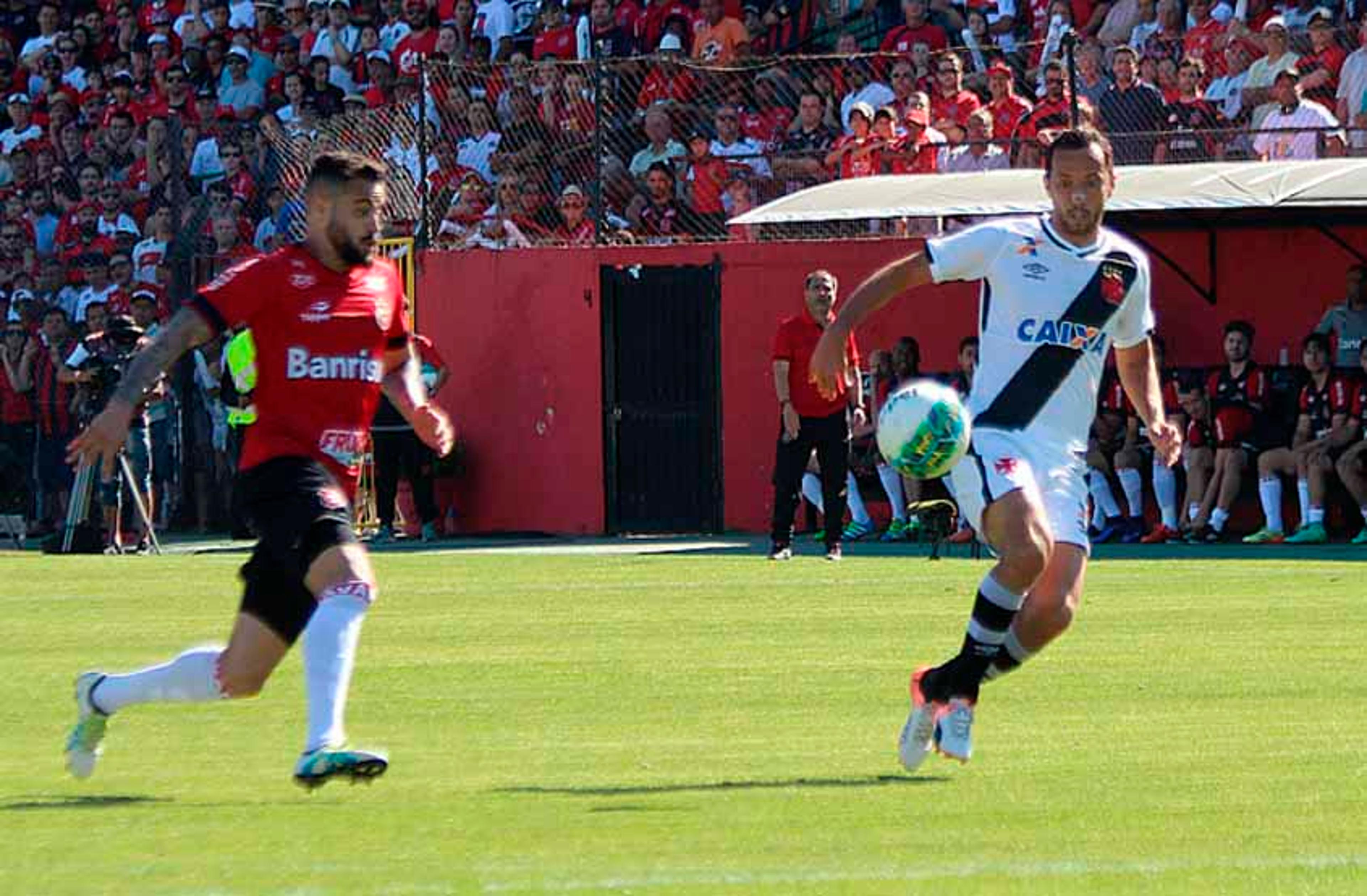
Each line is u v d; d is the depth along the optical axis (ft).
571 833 63.21
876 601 144.66
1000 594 71.67
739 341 225.56
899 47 239.71
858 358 188.44
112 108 291.79
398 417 224.94
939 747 72.28
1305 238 204.44
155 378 68.54
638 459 229.86
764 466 225.56
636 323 229.25
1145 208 185.26
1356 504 194.80
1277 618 128.98
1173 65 217.56
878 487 216.13
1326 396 192.65
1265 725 85.92
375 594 68.95
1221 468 197.36
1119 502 203.51
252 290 69.97
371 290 71.97
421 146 237.86
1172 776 73.05
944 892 54.34
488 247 236.02
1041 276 75.87
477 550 210.18
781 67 235.40
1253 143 209.56
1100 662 107.76
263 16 293.23
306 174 228.63
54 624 137.90
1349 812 65.72
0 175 284.82
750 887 55.11
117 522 216.13
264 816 66.69
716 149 234.17
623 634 125.49
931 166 219.82
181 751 82.79
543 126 237.04
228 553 213.05
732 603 144.36
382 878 56.59
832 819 65.16
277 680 103.55
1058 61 217.15
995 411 76.28
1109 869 57.11
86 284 257.14
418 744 83.97
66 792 72.59
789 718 90.53
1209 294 207.62
